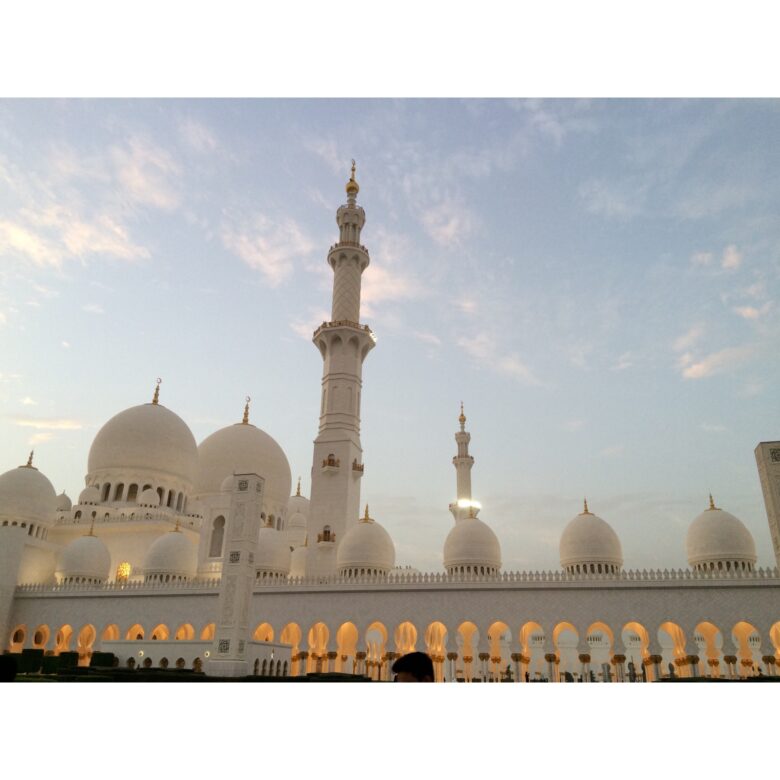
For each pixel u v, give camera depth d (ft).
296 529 335.26
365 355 287.28
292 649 217.97
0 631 238.27
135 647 209.97
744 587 182.39
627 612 187.01
